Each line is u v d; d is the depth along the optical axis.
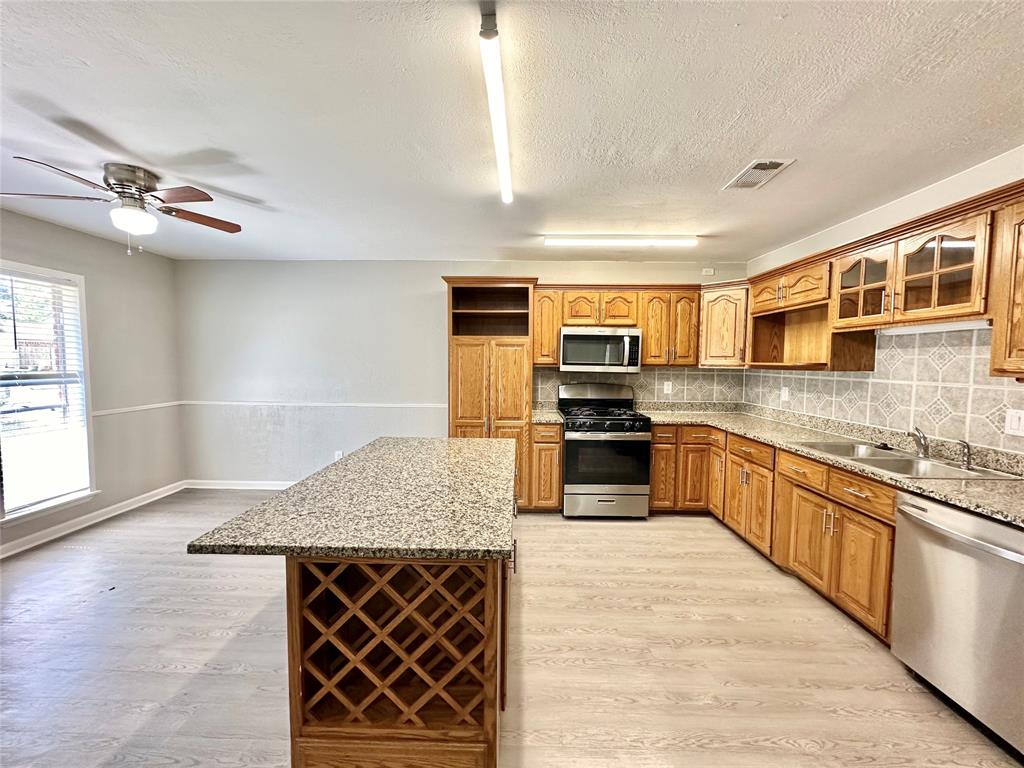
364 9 1.26
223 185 2.59
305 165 2.31
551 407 4.60
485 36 1.24
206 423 4.73
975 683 1.66
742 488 3.44
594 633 2.31
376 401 4.70
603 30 1.33
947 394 2.41
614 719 1.77
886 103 1.69
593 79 1.57
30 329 3.24
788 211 2.94
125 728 1.71
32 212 3.10
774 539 3.04
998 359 1.84
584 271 4.57
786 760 1.60
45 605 2.53
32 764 1.56
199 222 2.62
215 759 1.58
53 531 3.42
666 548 3.36
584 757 1.60
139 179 2.36
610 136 1.96
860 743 1.67
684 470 4.05
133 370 4.11
